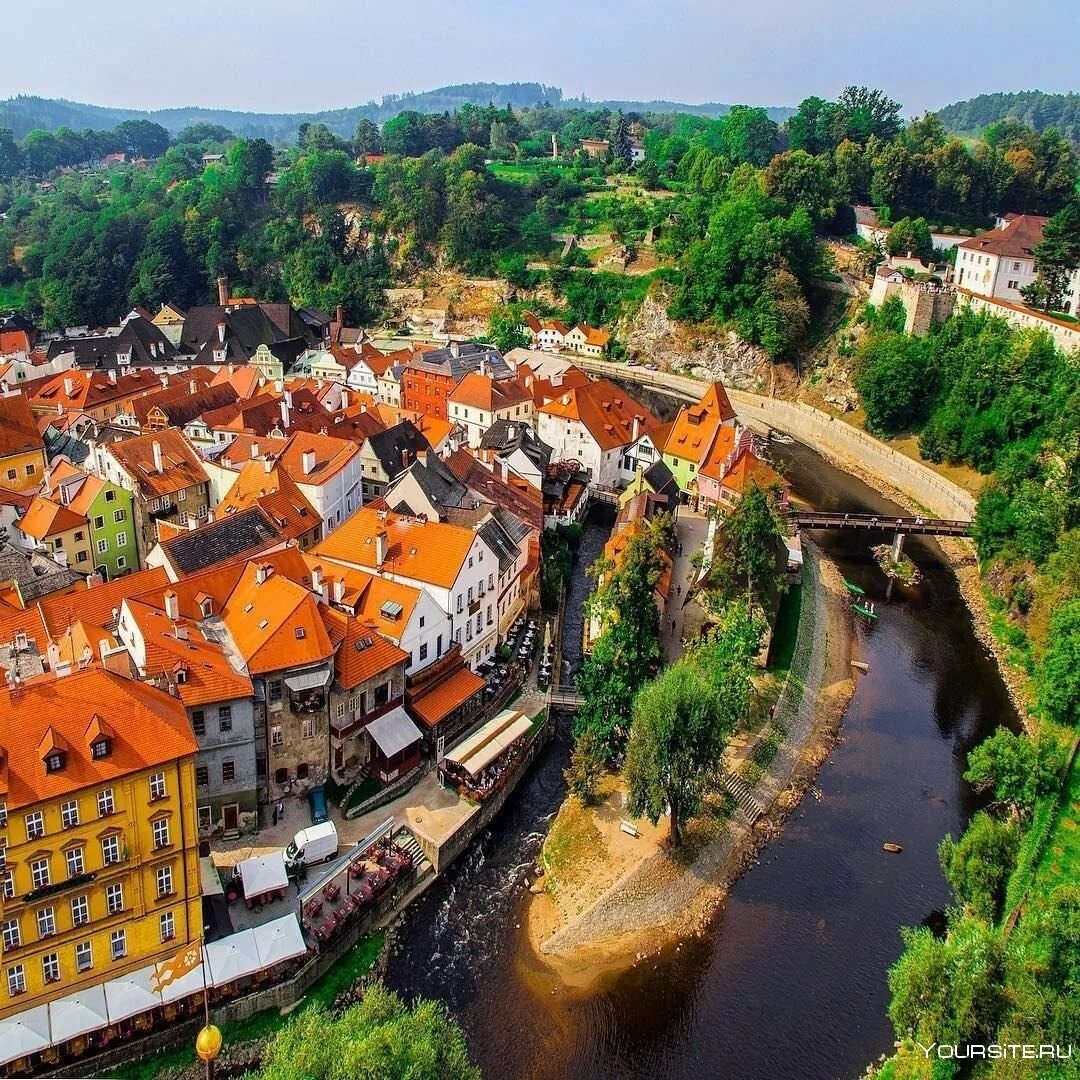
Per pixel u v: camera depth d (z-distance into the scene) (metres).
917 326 175.75
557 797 81.69
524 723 83.12
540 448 138.12
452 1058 44.22
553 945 67.38
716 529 107.56
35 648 69.25
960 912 67.38
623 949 67.69
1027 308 157.50
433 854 71.75
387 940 66.56
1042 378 144.12
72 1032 52.91
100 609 78.31
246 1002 58.50
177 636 69.19
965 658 108.06
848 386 188.62
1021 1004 51.19
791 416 193.00
